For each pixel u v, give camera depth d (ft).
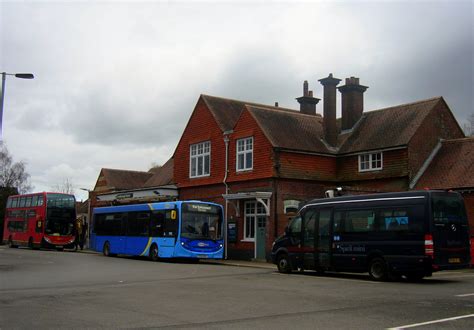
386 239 58.95
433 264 55.06
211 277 63.26
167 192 120.88
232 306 38.91
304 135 103.09
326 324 31.50
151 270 73.51
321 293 46.34
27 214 152.25
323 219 66.33
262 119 100.83
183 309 37.63
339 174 101.81
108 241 112.78
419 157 90.02
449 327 30.22
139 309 37.68
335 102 106.73
